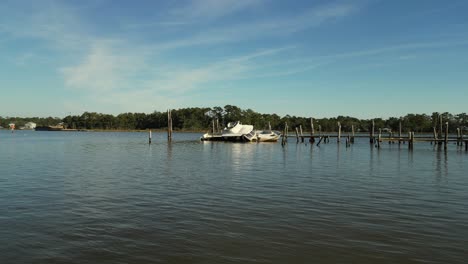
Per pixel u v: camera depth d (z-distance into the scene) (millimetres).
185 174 27922
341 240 12156
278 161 39469
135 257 10672
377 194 19938
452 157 45500
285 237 12430
